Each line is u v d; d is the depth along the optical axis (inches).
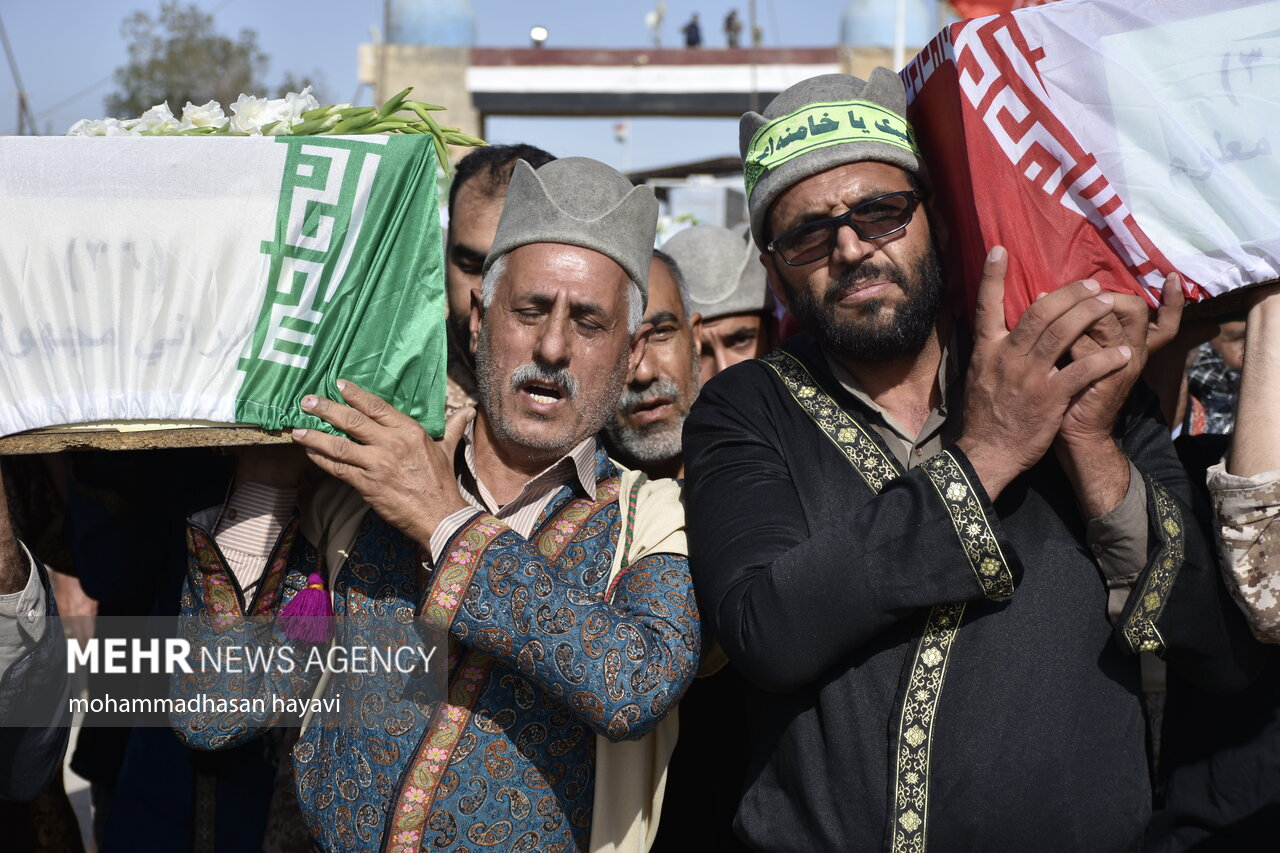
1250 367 75.9
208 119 80.7
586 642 74.2
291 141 76.0
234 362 75.2
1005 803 71.4
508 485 87.1
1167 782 90.9
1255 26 72.6
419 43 660.7
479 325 92.0
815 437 81.3
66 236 74.4
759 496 79.1
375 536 84.3
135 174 74.8
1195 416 135.7
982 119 74.0
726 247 138.8
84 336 74.6
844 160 77.4
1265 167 72.7
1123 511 72.8
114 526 103.6
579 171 85.2
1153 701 127.9
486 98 661.9
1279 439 73.3
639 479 88.2
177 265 75.0
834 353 82.1
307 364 75.9
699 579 78.8
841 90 80.3
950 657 73.4
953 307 83.3
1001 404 71.2
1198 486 85.2
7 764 84.2
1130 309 71.6
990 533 69.8
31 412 74.4
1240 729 86.4
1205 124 72.9
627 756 82.0
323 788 81.2
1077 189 73.3
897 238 78.0
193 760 95.1
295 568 86.9
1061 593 75.0
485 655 79.7
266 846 93.4
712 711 93.4
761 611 72.4
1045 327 69.7
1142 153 73.1
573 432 83.7
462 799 78.1
